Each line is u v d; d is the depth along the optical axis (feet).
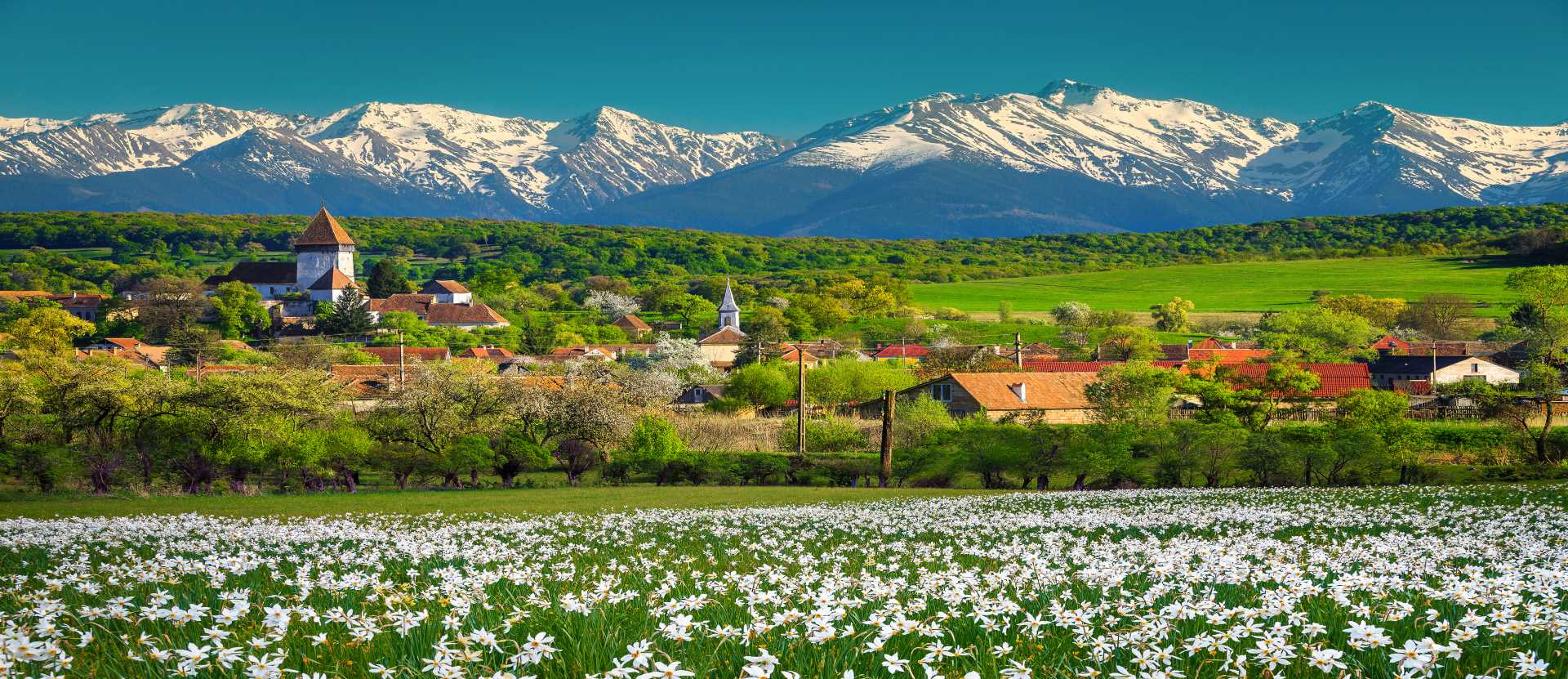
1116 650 33.81
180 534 81.76
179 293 604.49
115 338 511.81
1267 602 37.78
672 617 37.88
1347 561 58.23
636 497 147.13
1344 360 405.39
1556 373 208.33
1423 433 185.98
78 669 31.24
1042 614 41.29
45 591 45.91
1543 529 80.94
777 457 190.39
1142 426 204.33
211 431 169.48
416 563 61.62
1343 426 196.44
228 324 569.64
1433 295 582.76
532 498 145.59
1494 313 565.94
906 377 340.80
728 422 235.61
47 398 177.68
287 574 56.75
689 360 427.33
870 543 76.64
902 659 32.09
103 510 126.31
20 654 28.17
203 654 29.40
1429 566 53.93
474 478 183.83
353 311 569.64
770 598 39.58
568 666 32.30
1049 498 133.39
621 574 58.54
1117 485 179.22
